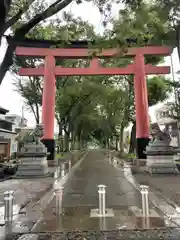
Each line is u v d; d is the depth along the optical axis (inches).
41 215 264.4
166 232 210.1
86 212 274.5
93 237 200.1
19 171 589.6
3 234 209.6
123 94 1172.5
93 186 451.5
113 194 374.9
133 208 290.2
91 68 828.0
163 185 449.7
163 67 828.0
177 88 954.1
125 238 197.0
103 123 1935.3
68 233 210.1
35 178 560.1
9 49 166.2
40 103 1104.8
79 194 379.2
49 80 815.7
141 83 818.2
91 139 3764.8
